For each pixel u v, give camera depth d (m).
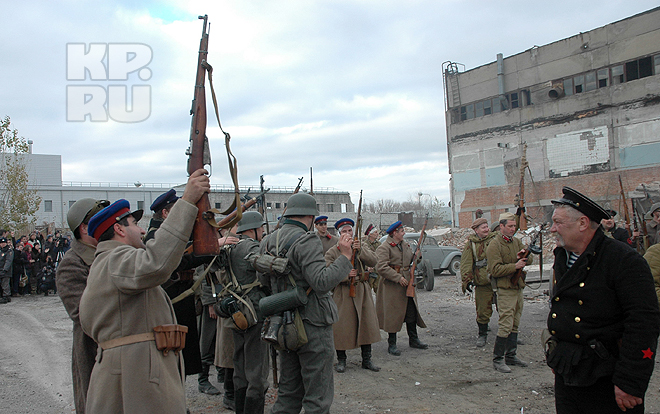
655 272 4.11
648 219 7.57
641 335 2.21
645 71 24.11
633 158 24.14
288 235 3.43
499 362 5.43
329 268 3.25
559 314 2.50
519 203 6.62
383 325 6.46
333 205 43.19
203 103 2.49
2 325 9.01
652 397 4.37
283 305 3.19
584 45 26.11
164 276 2.12
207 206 2.34
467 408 4.30
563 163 26.52
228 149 2.47
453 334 7.46
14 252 13.58
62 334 8.00
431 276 12.27
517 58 28.69
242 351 3.89
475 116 30.73
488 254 5.59
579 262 2.44
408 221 31.00
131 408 2.06
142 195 48.38
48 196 44.78
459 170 31.22
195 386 5.33
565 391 2.48
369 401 4.57
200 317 5.30
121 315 2.15
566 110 26.58
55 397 4.91
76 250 2.87
